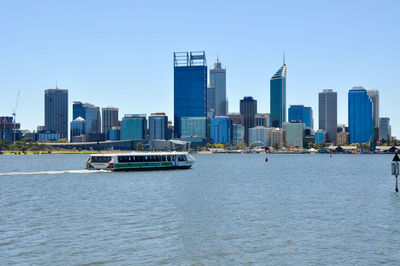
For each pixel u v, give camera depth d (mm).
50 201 81875
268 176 161750
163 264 40281
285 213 66688
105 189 103812
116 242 47656
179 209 71000
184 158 178500
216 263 40625
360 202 79562
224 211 68812
